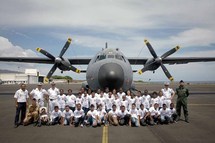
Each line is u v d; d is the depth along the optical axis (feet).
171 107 31.96
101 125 30.32
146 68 62.13
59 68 68.39
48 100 34.50
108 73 39.52
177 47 65.67
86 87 54.44
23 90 30.63
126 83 42.63
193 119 34.42
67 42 66.44
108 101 34.30
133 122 29.71
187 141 21.68
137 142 21.39
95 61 46.68
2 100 64.49
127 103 34.17
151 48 65.57
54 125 30.19
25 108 30.83
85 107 34.50
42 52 65.57
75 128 28.14
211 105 52.26
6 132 25.80
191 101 60.75
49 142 21.43
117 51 46.98
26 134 24.76
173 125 30.01
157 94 38.17
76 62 82.69
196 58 78.02
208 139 22.41
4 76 268.62
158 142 21.39
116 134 24.77
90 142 21.43
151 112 31.37
